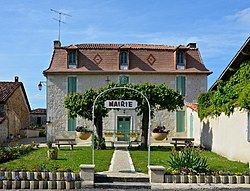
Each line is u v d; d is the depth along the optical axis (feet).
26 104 112.37
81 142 79.46
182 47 82.74
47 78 81.92
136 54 83.76
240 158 44.16
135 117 80.89
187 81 81.82
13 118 94.79
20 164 40.78
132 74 81.56
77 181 31.86
